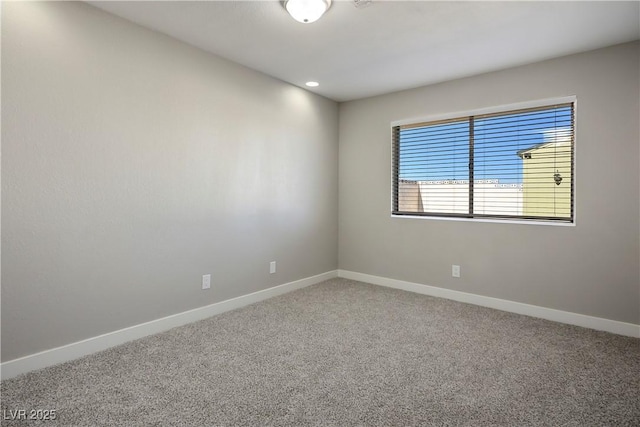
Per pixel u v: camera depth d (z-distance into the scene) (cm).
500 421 167
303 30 254
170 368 214
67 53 215
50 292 213
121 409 173
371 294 378
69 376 203
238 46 284
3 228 195
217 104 306
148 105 258
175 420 165
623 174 272
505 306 329
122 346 244
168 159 272
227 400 182
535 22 238
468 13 228
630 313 271
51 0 208
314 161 413
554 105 305
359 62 314
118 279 245
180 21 244
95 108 229
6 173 195
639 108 265
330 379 203
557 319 301
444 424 164
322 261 431
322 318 304
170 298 278
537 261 312
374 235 420
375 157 417
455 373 211
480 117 347
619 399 184
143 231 258
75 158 221
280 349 242
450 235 363
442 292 369
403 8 222
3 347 197
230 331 273
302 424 163
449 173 370
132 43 246
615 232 276
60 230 216
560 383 200
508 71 323
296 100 385
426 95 376
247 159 335
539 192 317
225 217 317
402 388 194
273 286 368
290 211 384
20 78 197
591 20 235
